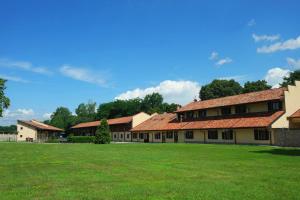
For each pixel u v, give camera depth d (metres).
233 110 57.06
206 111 63.06
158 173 15.95
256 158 23.70
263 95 53.16
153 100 125.75
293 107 48.22
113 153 30.84
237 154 27.86
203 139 59.47
